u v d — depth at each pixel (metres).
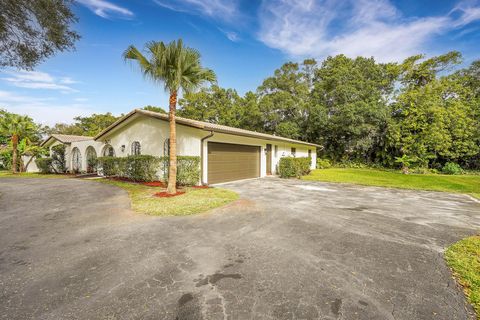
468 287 2.52
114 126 12.99
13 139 18.38
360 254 3.35
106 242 3.80
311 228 4.50
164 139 11.09
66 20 5.77
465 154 18.44
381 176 15.49
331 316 2.04
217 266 2.97
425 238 4.02
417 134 18.20
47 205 6.48
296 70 29.09
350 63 24.88
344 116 20.75
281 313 2.08
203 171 9.89
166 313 2.07
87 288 2.48
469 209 6.35
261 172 14.09
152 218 5.18
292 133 24.88
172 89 7.38
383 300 2.28
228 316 2.03
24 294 2.38
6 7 4.84
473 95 19.73
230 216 5.33
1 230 4.42
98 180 12.23
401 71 20.94
